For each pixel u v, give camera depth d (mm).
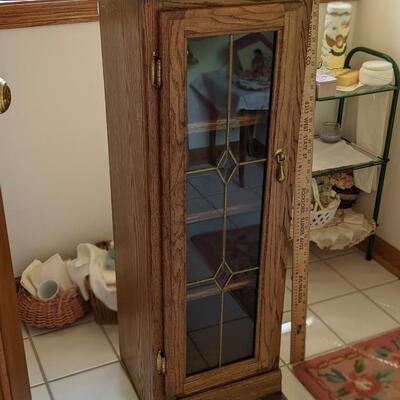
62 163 2303
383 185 2564
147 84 1383
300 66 1527
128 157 1601
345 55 2488
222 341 1848
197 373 1851
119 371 2072
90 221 2445
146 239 1586
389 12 2371
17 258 2375
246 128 1563
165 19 1326
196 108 1474
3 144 2184
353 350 2166
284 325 2277
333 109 2705
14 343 1455
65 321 2234
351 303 2408
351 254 2699
